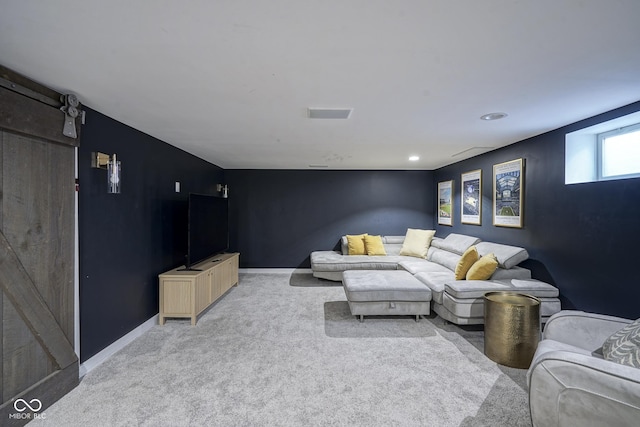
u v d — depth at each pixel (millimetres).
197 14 1276
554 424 1438
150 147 3383
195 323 3430
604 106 2443
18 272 1846
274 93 2168
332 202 6254
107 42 1495
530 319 2473
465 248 4391
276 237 6211
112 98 2254
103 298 2607
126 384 2240
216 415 1910
